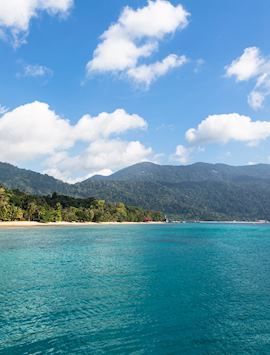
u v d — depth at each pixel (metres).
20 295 39.47
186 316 32.81
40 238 117.56
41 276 50.62
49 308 34.72
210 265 63.69
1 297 38.50
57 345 26.14
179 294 40.88
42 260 66.69
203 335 28.33
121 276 51.66
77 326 29.89
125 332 28.72
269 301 38.12
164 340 27.27
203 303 37.16
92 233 154.50
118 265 62.22
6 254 74.75
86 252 80.94
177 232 184.50
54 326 29.80
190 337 27.89
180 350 25.59
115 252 82.12
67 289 42.66
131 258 72.00
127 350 25.53
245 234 178.25
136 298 38.81
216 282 47.88
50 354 24.69
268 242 122.50
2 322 30.59
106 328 29.55
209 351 25.50
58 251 81.81
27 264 61.53
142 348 25.88
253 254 82.94
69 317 32.09
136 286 44.81
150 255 77.75
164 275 52.81
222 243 116.19
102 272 54.75
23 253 76.94
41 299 37.88
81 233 152.25
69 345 26.17
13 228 183.38
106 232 166.25
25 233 142.38
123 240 118.69
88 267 59.38
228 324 30.78
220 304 36.81
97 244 101.81
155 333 28.62
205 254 81.69
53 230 171.25
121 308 35.09
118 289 43.03
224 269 59.22
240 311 34.47
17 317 31.92
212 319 32.03
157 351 25.41
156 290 42.69
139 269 58.22
